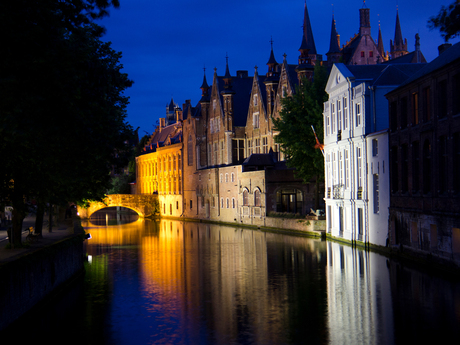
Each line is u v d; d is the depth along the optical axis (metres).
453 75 32.69
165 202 122.88
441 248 34.00
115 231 78.31
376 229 45.25
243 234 67.94
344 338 21.78
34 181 24.77
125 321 25.17
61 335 23.20
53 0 20.58
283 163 81.31
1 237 41.38
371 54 96.50
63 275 32.50
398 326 23.05
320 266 38.44
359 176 48.75
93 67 21.78
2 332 21.78
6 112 18.39
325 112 57.47
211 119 105.19
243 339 22.11
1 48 17.83
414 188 38.62
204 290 31.48
